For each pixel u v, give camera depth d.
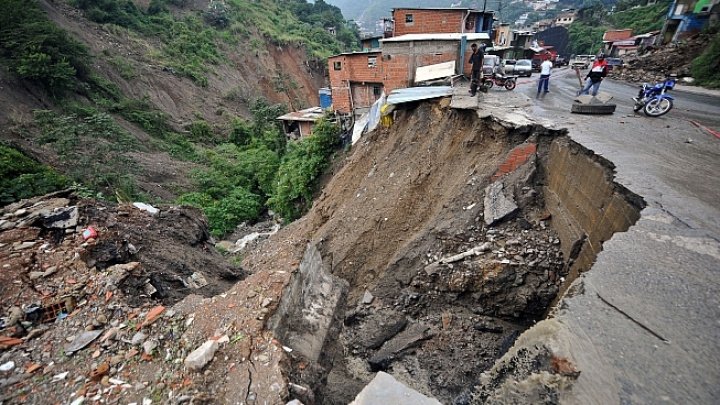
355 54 18.84
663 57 17.89
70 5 32.75
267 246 12.84
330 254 9.42
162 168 21.30
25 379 3.21
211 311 4.16
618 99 10.81
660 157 5.30
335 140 16.28
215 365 3.37
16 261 4.61
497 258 6.45
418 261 7.49
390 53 14.23
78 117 22.02
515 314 6.39
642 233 3.44
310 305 5.82
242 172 23.73
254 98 42.75
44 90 21.61
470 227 7.18
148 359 3.49
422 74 13.13
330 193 12.73
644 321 2.44
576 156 6.08
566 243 5.98
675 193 4.16
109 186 15.64
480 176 7.78
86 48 27.42
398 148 10.95
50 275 4.54
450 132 9.29
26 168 9.24
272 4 63.50
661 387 2.00
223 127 34.62
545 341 2.48
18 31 21.67
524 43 30.95
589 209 5.43
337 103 20.95
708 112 8.64
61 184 9.17
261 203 21.28
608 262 3.08
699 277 2.78
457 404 3.64
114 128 21.94
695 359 2.14
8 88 19.33
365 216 9.72
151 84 32.03
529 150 7.26
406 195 9.21
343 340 6.64
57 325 3.88
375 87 19.33
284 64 50.44
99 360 3.46
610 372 2.13
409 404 1.98
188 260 6.94
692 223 3.51
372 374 6.12
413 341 6.45
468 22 19.55
